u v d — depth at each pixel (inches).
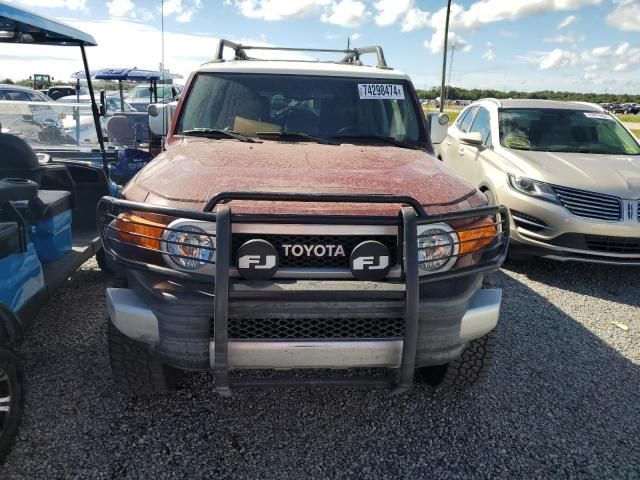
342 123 147.9
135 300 95.5
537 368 141.2
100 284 184.4
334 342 91.1
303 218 89.1
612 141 254.4
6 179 117.1
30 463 98.0
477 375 119.4
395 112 152.9
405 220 90.3
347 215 92.4
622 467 104.2
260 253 88.0
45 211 140.9
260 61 166.4
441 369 122.6
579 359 147.4
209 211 89.7
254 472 99.4
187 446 105.3
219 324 86.3
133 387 112.7
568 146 248.7
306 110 148.5
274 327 91.3
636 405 125.6
